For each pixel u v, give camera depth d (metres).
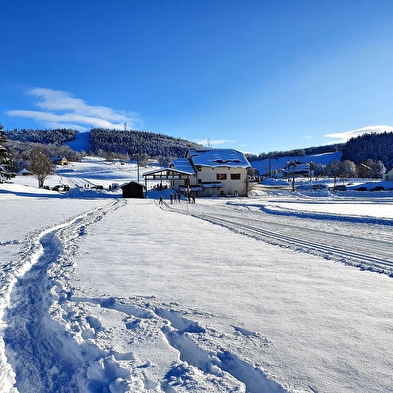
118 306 4.71
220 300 4.87
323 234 11.87
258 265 7.06
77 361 3.42
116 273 6.40
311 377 2.92
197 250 8.75
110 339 3.66
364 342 3.55
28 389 3.03
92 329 3.90
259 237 11.05
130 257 7.86
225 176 57.28
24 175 89.94
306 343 3.53
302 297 4.99
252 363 3.12
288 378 2.90
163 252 8.47
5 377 3.08
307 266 6.97
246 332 3.79
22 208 25.33
